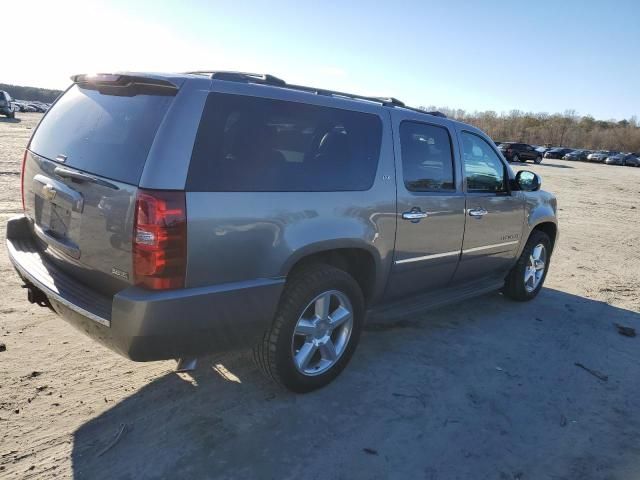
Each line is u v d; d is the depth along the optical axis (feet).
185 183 8.25
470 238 14.60
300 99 10.19
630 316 17.94
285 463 8.77
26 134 74.90
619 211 48.83
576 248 29.40
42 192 10.23
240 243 8.94
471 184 14.60
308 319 10.62
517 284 18.02
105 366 11.50
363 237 11.08
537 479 8.94
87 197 8.85
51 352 11.89
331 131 10.69
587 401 11.76
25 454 8.48
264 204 9.22
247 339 9.59
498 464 9.24
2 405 9.71
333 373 11.35
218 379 11.31
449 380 12.19
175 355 8.84
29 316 13.65
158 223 7.97
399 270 12.51
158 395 10.51
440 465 9.07
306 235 9.87
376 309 12.77
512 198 16.19
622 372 13.42
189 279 8.43
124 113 9.07
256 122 9.34
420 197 12.56
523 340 14.98
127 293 8.14
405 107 13.46
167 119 8.30
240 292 9.04
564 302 18.95
